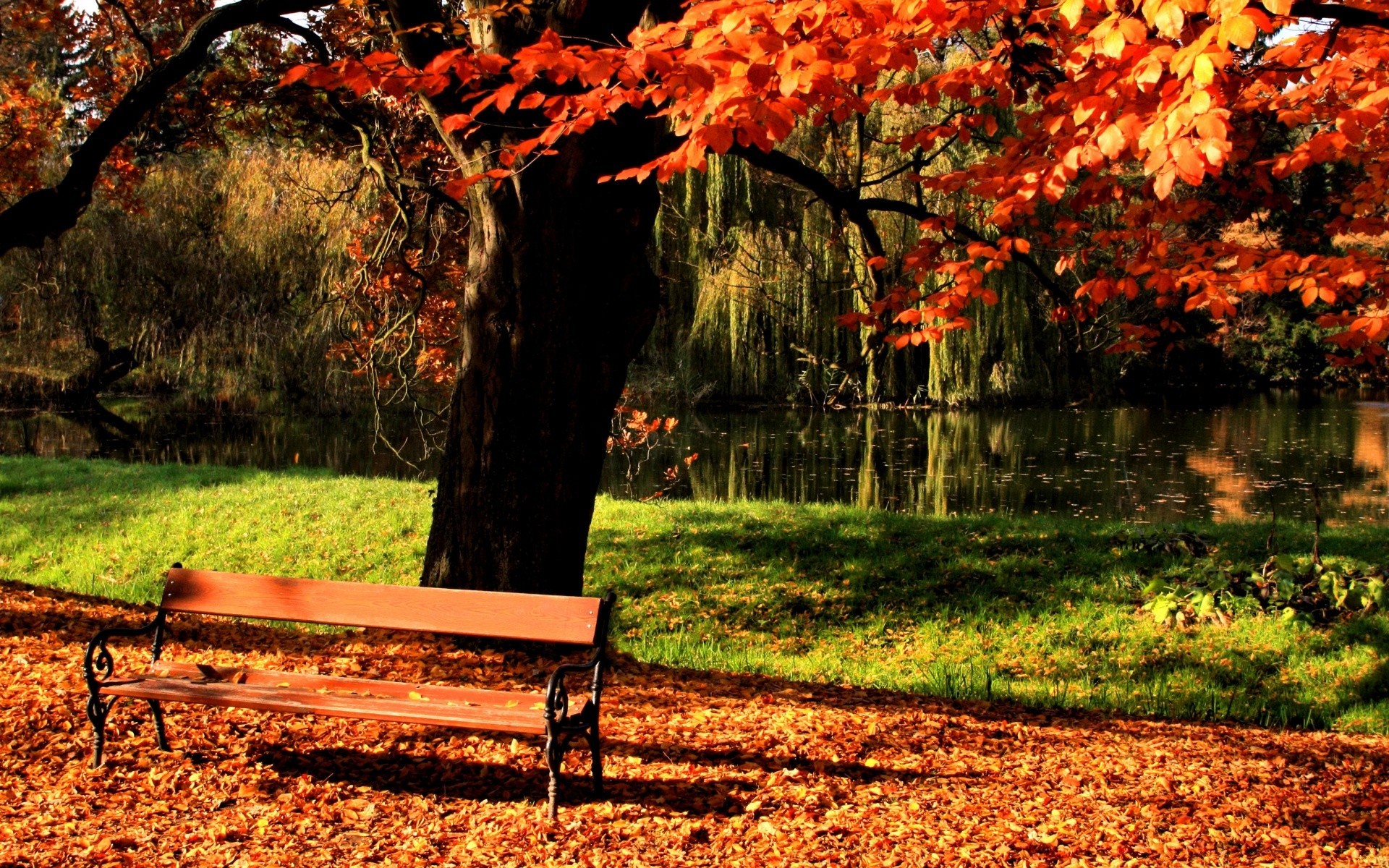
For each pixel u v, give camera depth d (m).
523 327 5.99
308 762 4.11
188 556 11.57
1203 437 23.16
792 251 20.94
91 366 24.95
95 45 11.97
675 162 3.72
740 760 4.32
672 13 5.55
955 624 9.50
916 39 4.07
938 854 3.53
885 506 15.72
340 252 17.83
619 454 20.95
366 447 22.50
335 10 9.88
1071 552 11.03
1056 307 7.25
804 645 9.24
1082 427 24.36
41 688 4.62
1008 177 5.01
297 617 4.25
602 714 4.82
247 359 22.19
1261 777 4.66
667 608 10.02
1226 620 8.72
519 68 3.88
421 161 10.65
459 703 4.00
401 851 3.43
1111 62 4.01
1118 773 4.56
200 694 3.88
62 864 3.22
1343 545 10.95
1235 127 5.02
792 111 3.53
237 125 12.27
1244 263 5.12
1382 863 3.71
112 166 12.30
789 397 26.02
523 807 3.77
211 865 3.28
